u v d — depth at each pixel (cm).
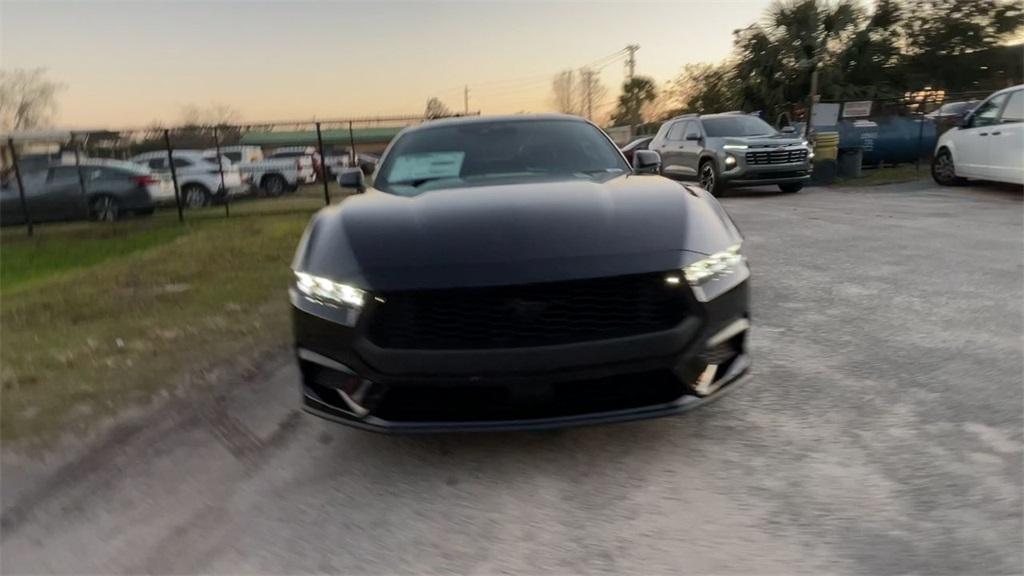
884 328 470
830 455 300
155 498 292
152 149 1430
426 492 287
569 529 256
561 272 270
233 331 529
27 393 415
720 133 1408
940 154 1351
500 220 304
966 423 324
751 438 319
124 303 639
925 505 260
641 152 443
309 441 339
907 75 2794
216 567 243
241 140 1576
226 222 1334
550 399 274
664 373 282
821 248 765
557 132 456
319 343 291
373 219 320
